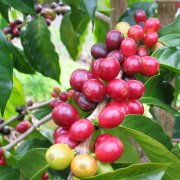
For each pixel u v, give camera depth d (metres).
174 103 0.35
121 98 0.19
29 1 0.28
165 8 0.31
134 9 0.31
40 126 0.33
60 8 0.42
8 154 0.28
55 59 0.38
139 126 0.21
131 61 0.21
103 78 0.19
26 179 0.23
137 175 0.16
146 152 0.19
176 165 0.19
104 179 0.16
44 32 0.37
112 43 0.22
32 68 0.40
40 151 0.21
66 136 0.18
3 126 0.36
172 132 0.33
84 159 0.16
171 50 0.23
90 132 0.17
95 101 0.19
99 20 0.44
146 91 0.25
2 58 0.23
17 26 0.39
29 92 0.95
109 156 0.17
